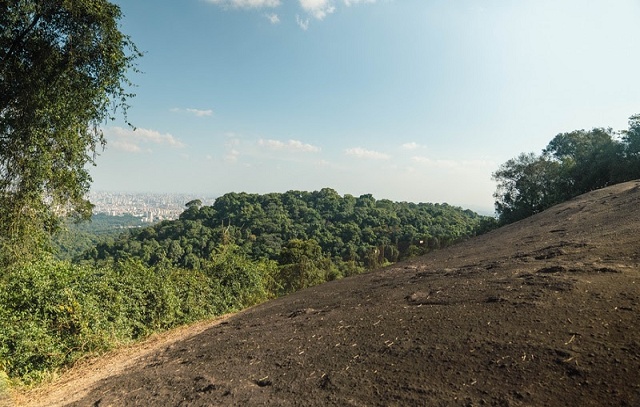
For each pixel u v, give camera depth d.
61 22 8.62
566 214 11.43
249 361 4.15
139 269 9.70
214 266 14.09
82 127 9.65
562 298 3.40
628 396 1.99
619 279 3.56
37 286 7.09
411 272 8.02
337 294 7.60
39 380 5.80
